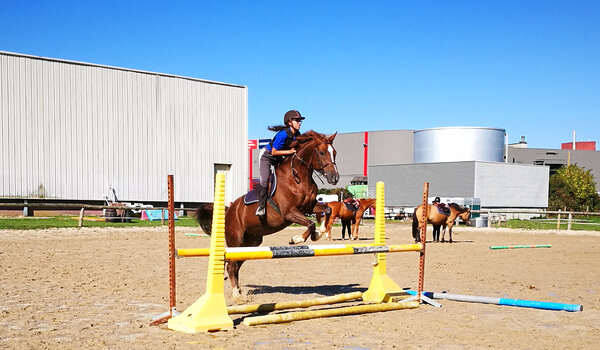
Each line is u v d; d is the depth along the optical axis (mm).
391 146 65375
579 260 14125
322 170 7125
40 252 13383
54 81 34375
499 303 7324
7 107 32500
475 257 14609
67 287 8406
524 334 5848
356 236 21125
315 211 7562
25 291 7977
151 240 17734
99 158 36062
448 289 9023
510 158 68938
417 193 46031
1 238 17188
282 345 5258
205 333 5719
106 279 9336
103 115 36344
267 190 7391
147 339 5402
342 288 9031
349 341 5465
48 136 34000
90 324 5957
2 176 32125
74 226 23234
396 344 5348
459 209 20062
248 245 8320
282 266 12188
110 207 24922
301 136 7383
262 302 7699
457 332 5918
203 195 40969
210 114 41594
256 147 47375
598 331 6020
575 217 48750
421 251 7727
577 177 59812
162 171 38969
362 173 67188
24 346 4992
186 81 40438
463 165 43094
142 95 38188
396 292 7797
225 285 9297
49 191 33844
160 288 8539
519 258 14453
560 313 7043
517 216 45000
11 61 32781
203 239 18344
